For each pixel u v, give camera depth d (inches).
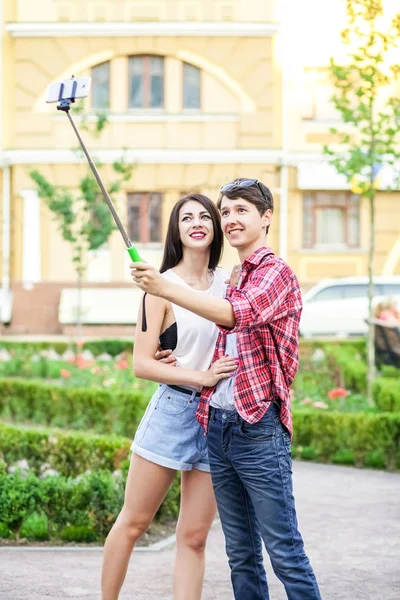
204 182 1019.3
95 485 263.6
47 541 260.8
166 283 148.4
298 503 312.2
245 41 1016.9
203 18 1011.9
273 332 156.8
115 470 303.6
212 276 181.9
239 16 1012.5
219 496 165.2
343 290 924.0
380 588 216.4
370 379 541.3
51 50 1012.5
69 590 211.3
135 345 174.2
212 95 1021.2
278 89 1019.3
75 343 815.7
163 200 1020.5
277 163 1015.0
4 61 1012.5
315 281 1021.2
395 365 587.5
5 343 821.2
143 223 1018.7
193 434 174.1
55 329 1008.9
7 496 263.0
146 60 1019.3
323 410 421.4
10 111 1017.5
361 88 537.3
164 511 282.2
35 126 1013.8
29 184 1013.8
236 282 165.6
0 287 1020.5
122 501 263.4
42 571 227.9
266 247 162.2
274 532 156.2
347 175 545.6
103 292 1003.3
